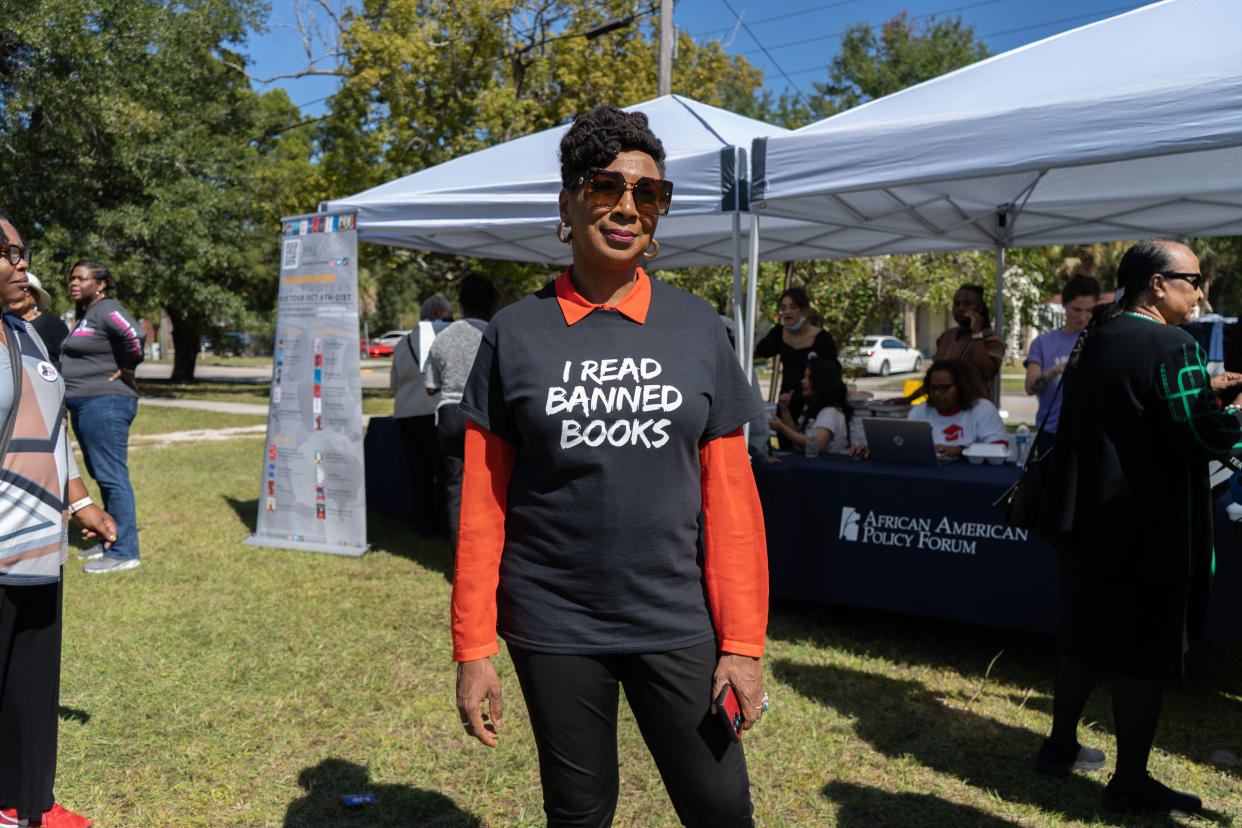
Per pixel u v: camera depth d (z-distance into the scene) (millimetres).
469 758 3117
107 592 4926
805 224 6906
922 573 4078
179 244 17812
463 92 17516
